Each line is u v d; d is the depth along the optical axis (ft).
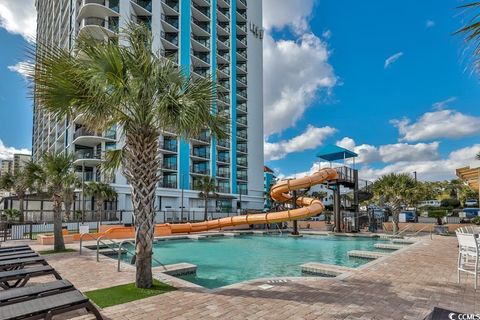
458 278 21.59
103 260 31.89
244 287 20.12
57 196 40.14
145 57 19.11
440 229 66.28
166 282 21.53
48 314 11.53
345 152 82.64
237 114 185.57
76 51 18.89
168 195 130.62
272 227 88.89
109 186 104.73
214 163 156.97
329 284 20.92
